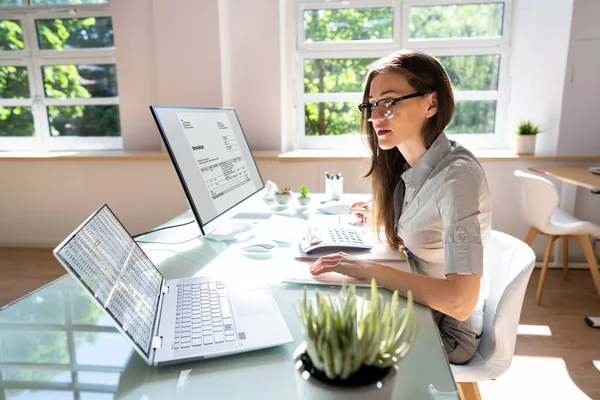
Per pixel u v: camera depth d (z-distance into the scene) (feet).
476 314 3.54
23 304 2.80
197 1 9.42
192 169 3.69
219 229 4.46
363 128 4.10
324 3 10.43
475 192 3.03
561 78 9.06
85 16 10.80
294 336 2.37
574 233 7.53
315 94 10.82
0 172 10.61
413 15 10.35
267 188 6.45
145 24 10.11
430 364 2.10
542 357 6.24
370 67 3.59
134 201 10.39
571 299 8.10
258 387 1.92
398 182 4.01
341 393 1.63
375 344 1.62
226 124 4.68
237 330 2.35
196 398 1.85
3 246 11.02
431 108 3.41
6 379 1.96
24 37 11.06
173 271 3.38
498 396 5.42
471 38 10.28
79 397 1.84
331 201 5.96
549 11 9.23
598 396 5.40
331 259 3.18
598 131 9.19
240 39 10.04
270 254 3.80
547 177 9.39
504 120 10.55
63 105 11.30
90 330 2.45
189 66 9.74
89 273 2.02
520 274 3.26
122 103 10.57
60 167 10.43
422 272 3.70
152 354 2.10
